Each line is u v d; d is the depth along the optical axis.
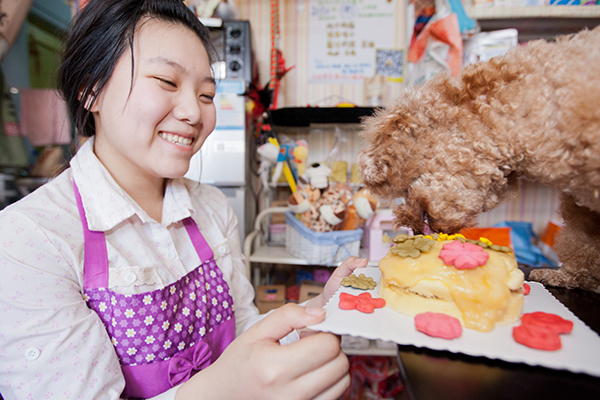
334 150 1.62
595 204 0.44
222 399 0.43
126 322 0.58
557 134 0.41
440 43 1.35
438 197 0.50
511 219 1.77
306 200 1.35
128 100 0.55
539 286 0.60
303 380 0.39
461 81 0.50
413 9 1.66
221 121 1.47
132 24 0.55
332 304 0.52
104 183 0.61
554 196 1.74
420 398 0.32
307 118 1.45
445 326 0.42
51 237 0.52
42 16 1.42
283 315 0.45
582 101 0.38
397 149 0.52
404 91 0.57
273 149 1.47
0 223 0.51
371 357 1.48
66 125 1.36
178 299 0.66
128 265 0.60
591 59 0.40
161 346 0.61
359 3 1.82
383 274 0.53
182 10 0.63
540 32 1.48
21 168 1.38
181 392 0.46
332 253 1.32
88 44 0.57
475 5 1.35
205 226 0.83
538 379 0.35
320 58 1.86
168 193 0.74
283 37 1.87
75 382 0.49
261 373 0.39
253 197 1.78
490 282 0.45
